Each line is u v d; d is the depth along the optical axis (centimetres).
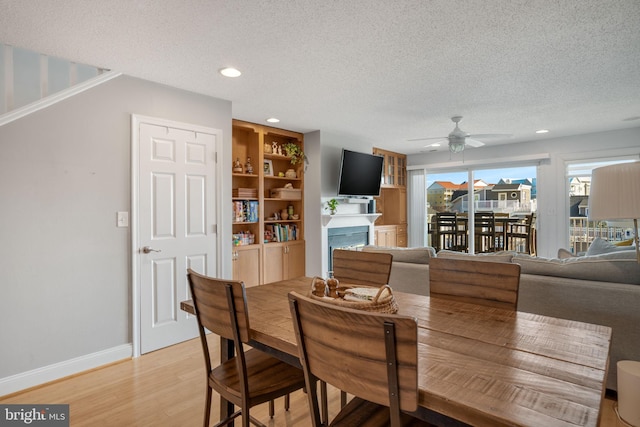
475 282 184
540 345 120
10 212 236
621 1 189
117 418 205
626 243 342
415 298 188
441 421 93
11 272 236
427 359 109
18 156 239
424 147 645
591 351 115
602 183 167
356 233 582
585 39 234
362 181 547
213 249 348
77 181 264
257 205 471
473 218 666
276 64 273
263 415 210
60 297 256
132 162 291
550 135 546
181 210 324
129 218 290
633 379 190
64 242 258
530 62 271
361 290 163
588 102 372
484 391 90
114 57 258
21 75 266
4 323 233
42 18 204
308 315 105
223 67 278
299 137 524
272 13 201
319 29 220
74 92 262
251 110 404
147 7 194
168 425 199
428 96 352
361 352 93
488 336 130
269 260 480
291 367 166
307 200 522
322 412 188
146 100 302
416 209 719
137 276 294
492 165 634
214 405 219
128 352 288
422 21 211
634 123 466
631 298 208
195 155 335
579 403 83
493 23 213
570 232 559
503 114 420
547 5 193
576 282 226
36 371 244
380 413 126
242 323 136
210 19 207
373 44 240
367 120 449
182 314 324
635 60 267
